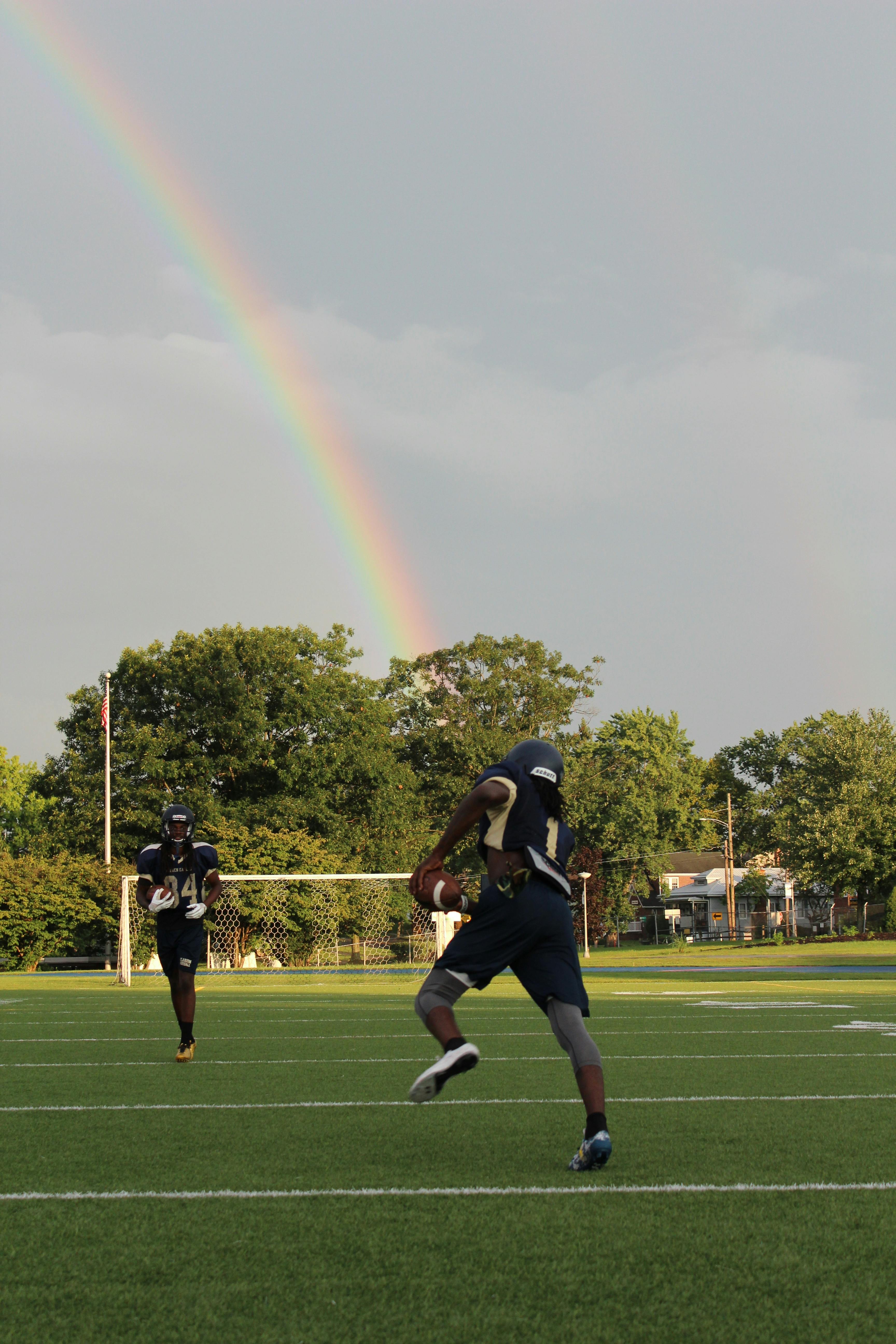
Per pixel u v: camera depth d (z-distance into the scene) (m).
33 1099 16.58
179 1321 7.27
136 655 133.75
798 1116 14.64
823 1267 8.30
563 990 11.80
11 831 192.38
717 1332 7.07
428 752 180.62
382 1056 22.59
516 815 12.14
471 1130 13.77
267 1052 23.42
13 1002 44.28
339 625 139.62
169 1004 41.81
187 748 127.88
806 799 169.25
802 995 46.09
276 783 133.62
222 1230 9.25
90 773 129.62
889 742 167.12
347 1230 9.25
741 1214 9.70
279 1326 7.17
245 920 105.69
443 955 12.03
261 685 131.62
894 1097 16.36
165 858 22.03
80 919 108.19
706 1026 28.72
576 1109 15.33
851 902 188.25
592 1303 7.57
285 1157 12.19
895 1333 7.06
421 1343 6.89
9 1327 7.18
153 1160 12.05
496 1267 8.31
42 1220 9.59
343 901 108.94
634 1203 10.08
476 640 186.75
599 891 182.50
